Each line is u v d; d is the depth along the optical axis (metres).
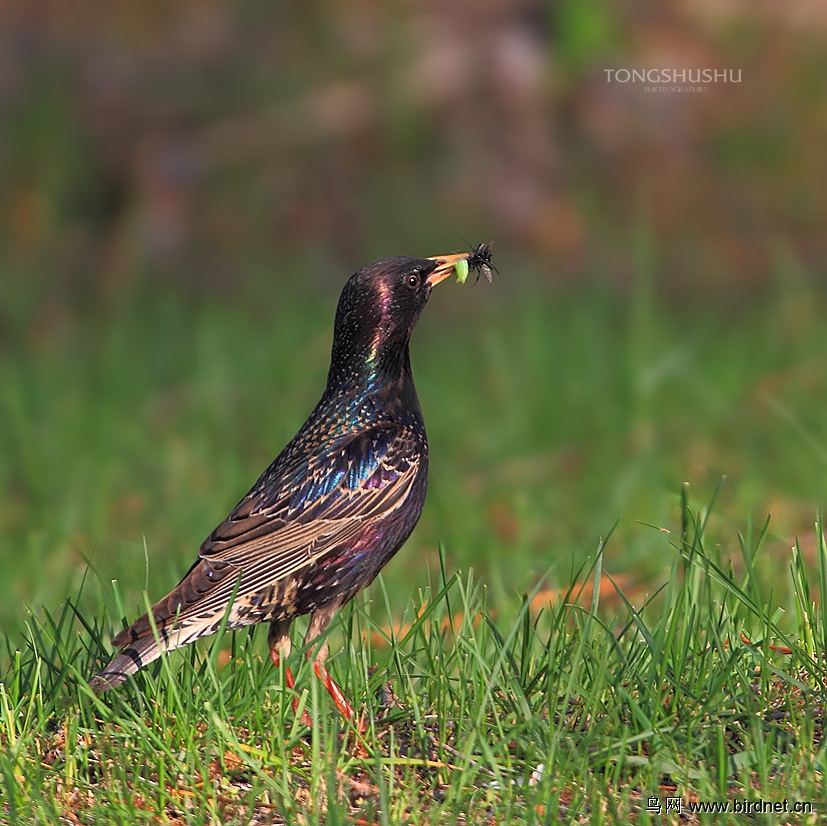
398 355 8.00
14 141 21.70
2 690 7.23
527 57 22.23
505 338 16.66
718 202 20.53
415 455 7.89
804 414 13.38
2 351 17.92
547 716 7.16
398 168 21.27
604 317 17.33
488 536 11.53
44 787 6.60
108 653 7.83
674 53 22.42
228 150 21.58
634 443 13.07
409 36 22.75
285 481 7.68
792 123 21.75
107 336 17.78
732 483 11.96
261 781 6.62
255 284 19.28
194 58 22.98
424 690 7.63
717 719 6.91
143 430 14.71
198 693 7.12
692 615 7.37
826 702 7.03
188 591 7.27
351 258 19.89
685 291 18.27
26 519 12.82
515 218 20.31
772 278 18.56
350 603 8.73
